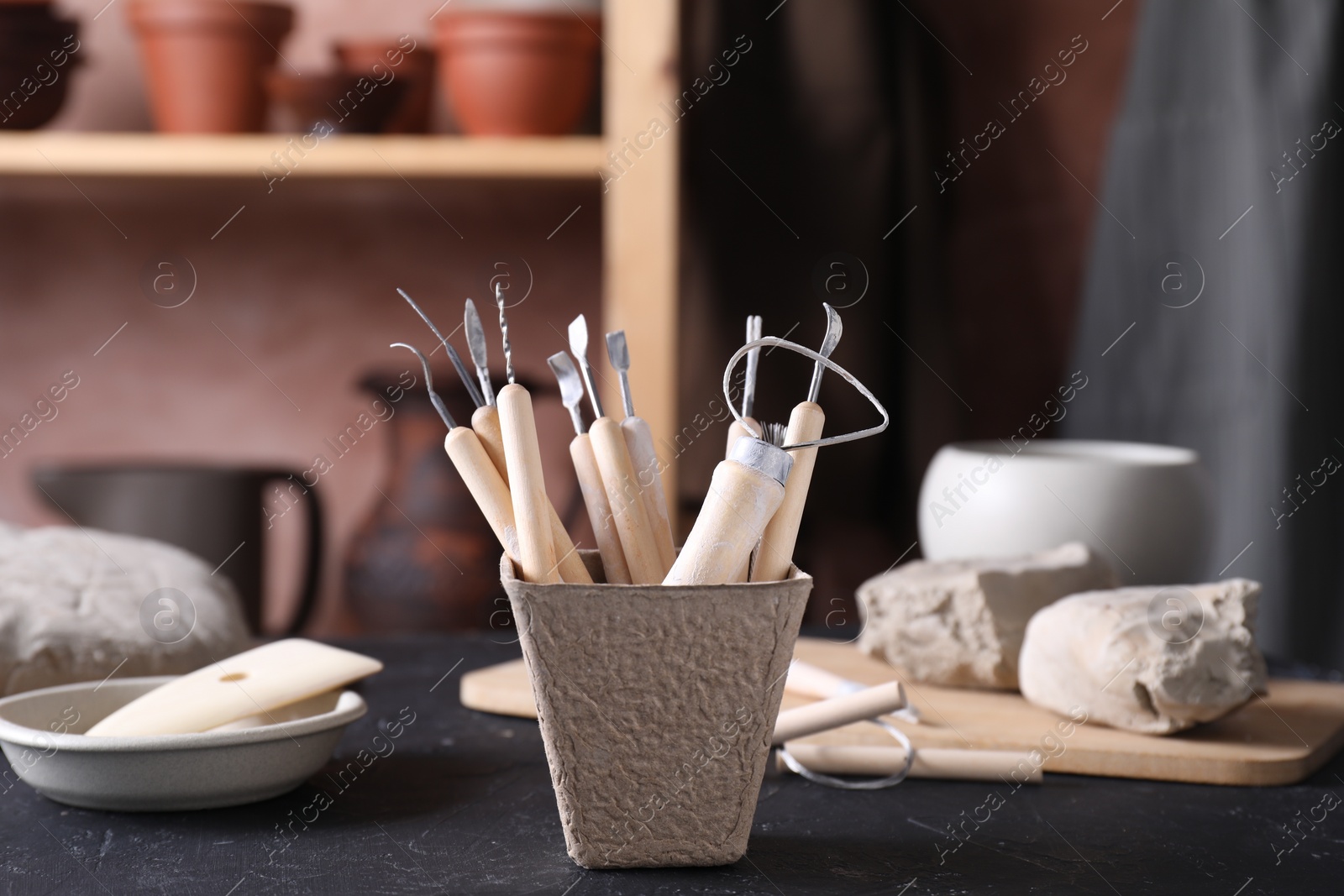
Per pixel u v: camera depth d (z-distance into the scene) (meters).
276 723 0.51
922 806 0.50
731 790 0.41
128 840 0.44
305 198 1.22
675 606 0.39
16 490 1.23
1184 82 1.03
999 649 0.64
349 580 1.04
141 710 0.48
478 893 0.39
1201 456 1.03
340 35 1.21
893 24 1.09
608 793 0.41
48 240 1.22
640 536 0.42
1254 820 0.48
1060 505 0.74
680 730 0.40
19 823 0.46
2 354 1.22
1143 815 0.49
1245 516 0.99
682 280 1.08
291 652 0.54
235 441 1.24
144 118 1.20
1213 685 0.55
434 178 1.03
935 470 0.81
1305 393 0.94
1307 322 0.94
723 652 0.40
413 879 0.41
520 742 0.58
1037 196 1.19
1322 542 0.95
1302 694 0.65
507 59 0.97
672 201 0.98
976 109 1.19
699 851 0.42
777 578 0.41
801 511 0.42
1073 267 1.19
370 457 1.24
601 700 0.40
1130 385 1.07
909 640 0.66
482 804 0.49
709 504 0.40
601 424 0.42
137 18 0.98
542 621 0.39
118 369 1.23
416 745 0.58
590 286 1.22
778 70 1.06
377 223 1.22
